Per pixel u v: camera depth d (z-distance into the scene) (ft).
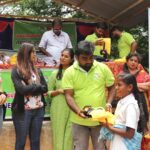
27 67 17.52
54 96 19.57
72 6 31.94
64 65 19.29
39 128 18.26
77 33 31.96
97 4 29.50
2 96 17.67
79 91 16.25
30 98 17.81
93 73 16.24
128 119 13.67
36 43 31.24
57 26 26.61
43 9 43.19
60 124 19.36
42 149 20.07
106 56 25.04
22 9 43.75
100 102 16.30
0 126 17.69
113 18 31.22
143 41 37.99
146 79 18.45
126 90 14.08
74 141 16.69
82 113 15.37
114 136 14.20
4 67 20.22
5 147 19.70
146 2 26.40
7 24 30.94
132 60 18.47
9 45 30.94
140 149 14.48
